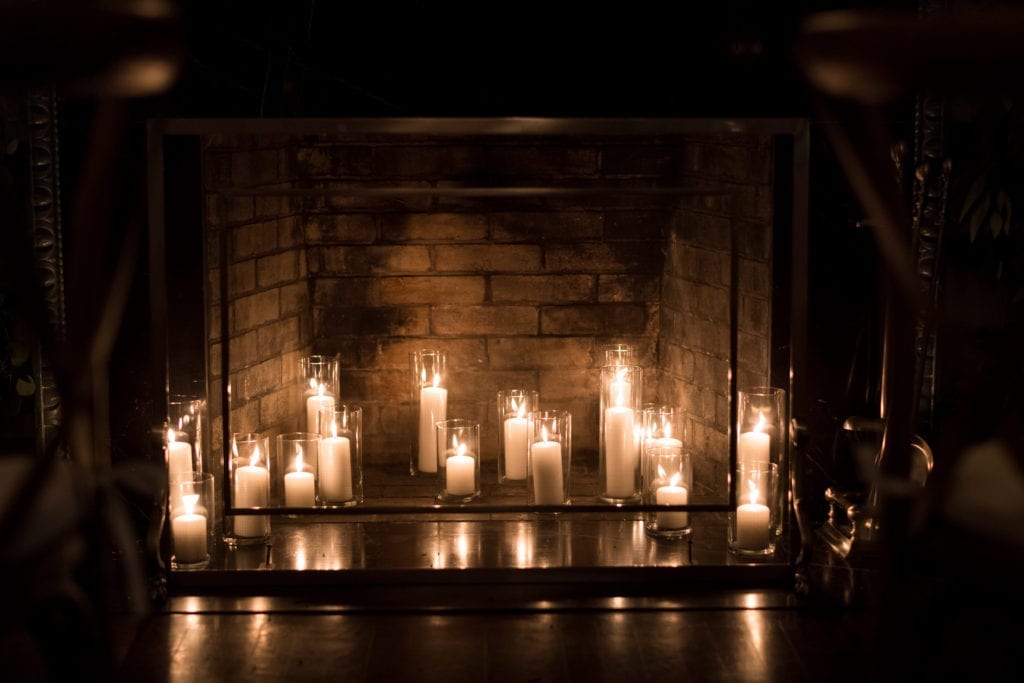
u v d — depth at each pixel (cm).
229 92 227
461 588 222
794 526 224
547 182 259
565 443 246
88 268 90
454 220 263
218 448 244
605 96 229
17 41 71
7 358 243
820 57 74
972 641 191
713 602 216
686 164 256
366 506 236
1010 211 241
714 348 249
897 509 91
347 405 270
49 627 123
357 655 195
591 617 210
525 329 268
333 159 258
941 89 72
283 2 226
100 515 100
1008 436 92
